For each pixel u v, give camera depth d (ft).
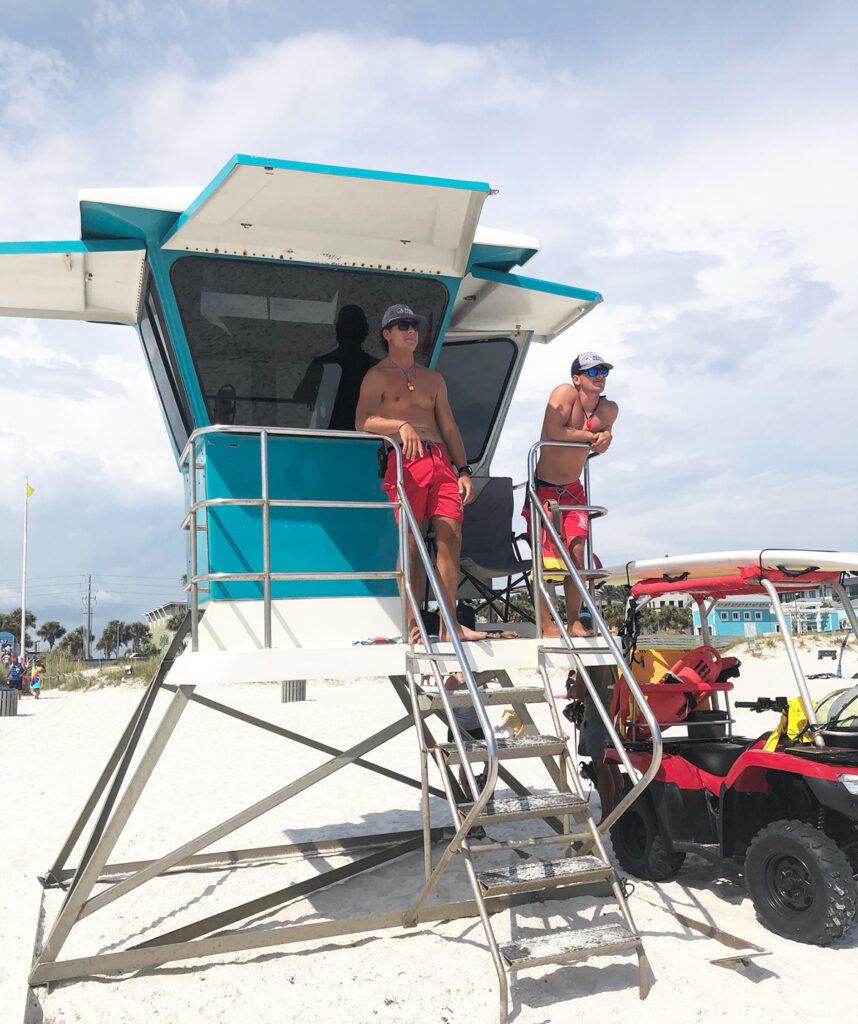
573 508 20.67
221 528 19.93
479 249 23.04
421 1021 15.14
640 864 22.29
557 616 19.51
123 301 24.17
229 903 22.76
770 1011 14.76
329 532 20.58
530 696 17.94
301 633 19.92
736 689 75.46
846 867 17.31
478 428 28.02
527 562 24.12
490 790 14.67
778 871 18.40
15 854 27.84
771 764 18.39
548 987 16.16
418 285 22.12
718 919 19.26
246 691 83.56
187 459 22.17
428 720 55.62
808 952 17.16
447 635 19.22
